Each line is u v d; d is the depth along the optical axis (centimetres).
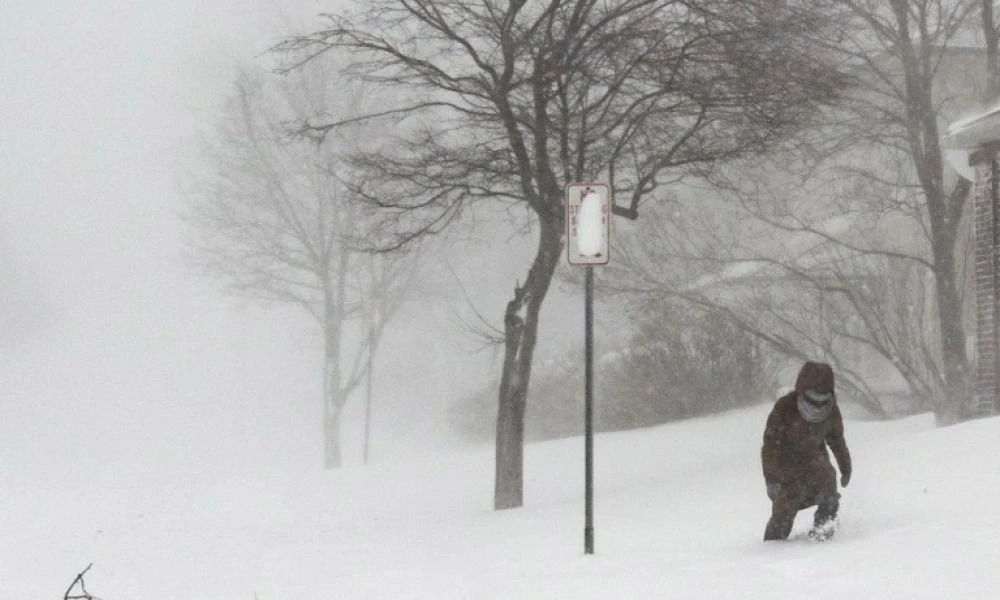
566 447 4472
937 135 3934
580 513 2272
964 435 2338
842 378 4544
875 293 4419
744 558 1413
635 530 1853
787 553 1414
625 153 2966
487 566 1580
